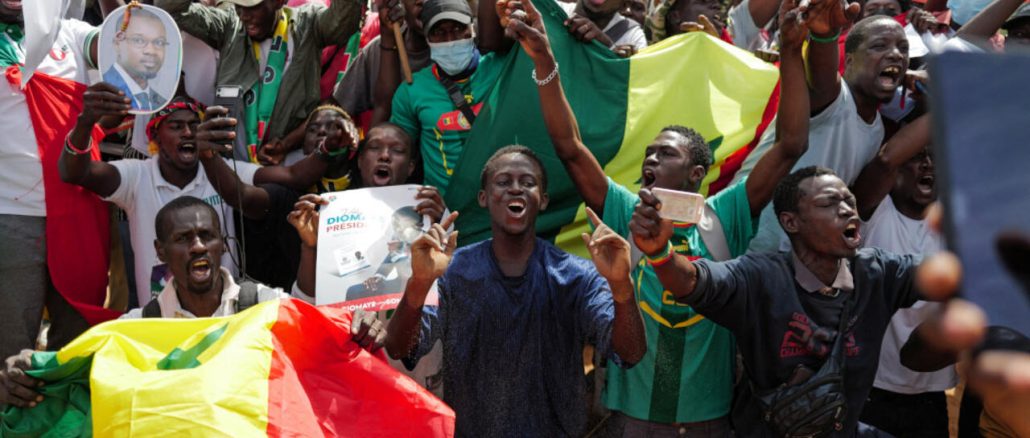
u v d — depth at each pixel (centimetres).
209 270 459
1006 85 104
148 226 528
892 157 512
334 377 382
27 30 491
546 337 424
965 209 104
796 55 462
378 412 381
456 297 424
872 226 535
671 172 474
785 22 455
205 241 459
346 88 610
